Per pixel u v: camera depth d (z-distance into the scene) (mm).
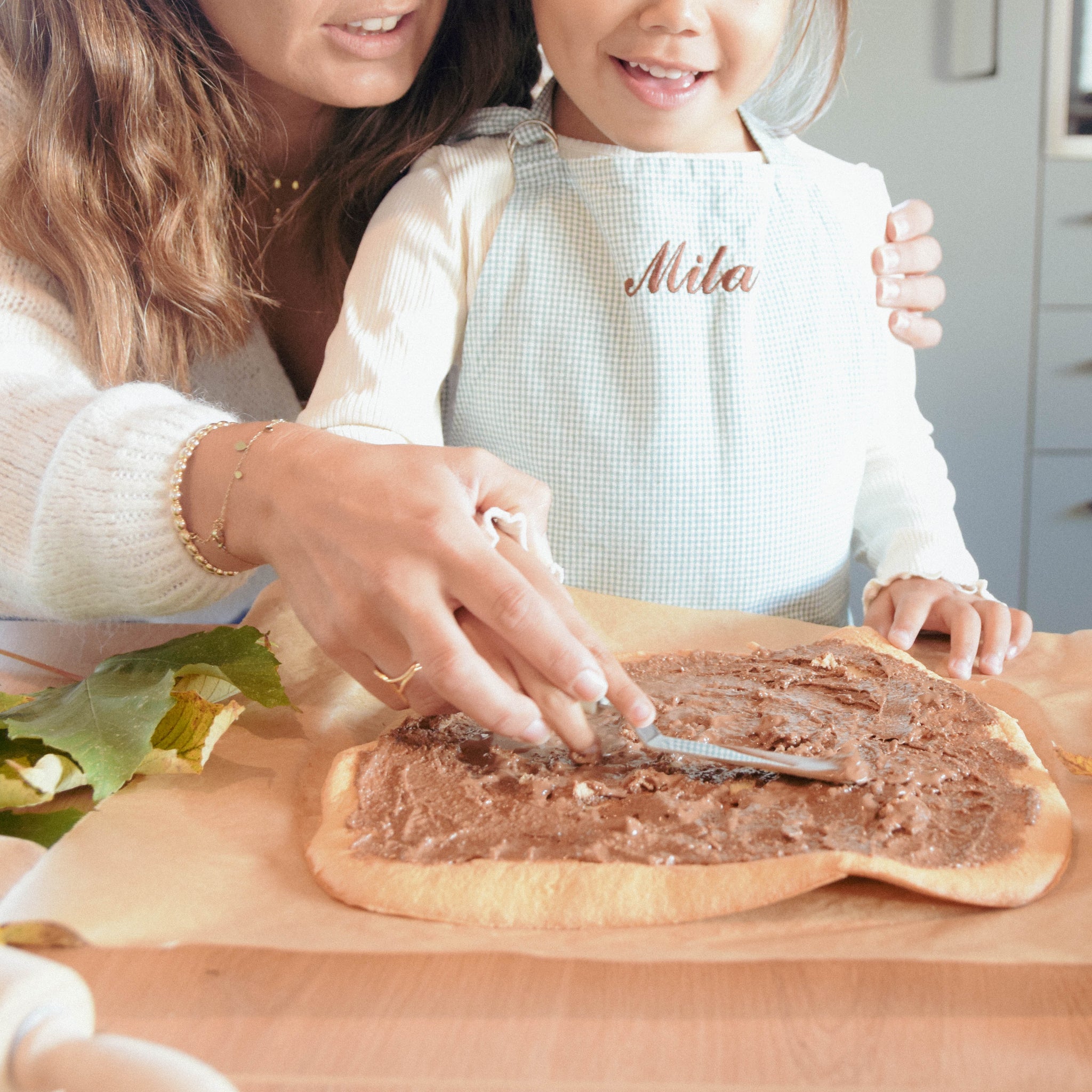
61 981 334
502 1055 464
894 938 530
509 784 668
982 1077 445
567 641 644
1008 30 2057
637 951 522
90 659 898
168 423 805
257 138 1161
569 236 1078
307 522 705
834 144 2119
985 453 2254
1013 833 611
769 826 609
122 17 1002
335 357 1038
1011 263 2168
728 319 1070
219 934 538
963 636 886
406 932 548
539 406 1086
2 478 824
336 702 824
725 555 1094
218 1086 301
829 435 1108
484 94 1156
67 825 645
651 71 972
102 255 1011
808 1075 448
